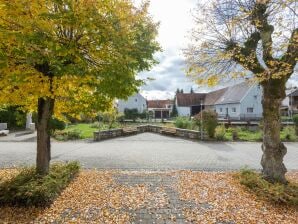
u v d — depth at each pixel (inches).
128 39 218.7
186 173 352.2
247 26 254.7
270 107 279.1
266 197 241.4
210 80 276.2
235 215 211.3
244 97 1584.6
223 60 275.4
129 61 214.8
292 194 238.4
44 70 214.5
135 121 1649.9
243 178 295.9
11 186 232.2
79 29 201.5
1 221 196.7
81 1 188.9
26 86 204.7
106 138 787.4
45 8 188.7
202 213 215.9
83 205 229.8
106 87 227.8
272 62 234.8
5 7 177.8
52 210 217.9
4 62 181.3
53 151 553.3
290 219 204.5
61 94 233.3
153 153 536.1
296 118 964.0
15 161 442.0
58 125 783.7
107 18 204.8
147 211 219.6
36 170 272.2
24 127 1018.7
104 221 199.8
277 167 280.5
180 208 226.2
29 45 182.2
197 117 821.9
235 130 825.5
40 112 269.9
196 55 284.2
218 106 1910.7
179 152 550.0
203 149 593.6
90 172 352.2
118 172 356.5
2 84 205.9
